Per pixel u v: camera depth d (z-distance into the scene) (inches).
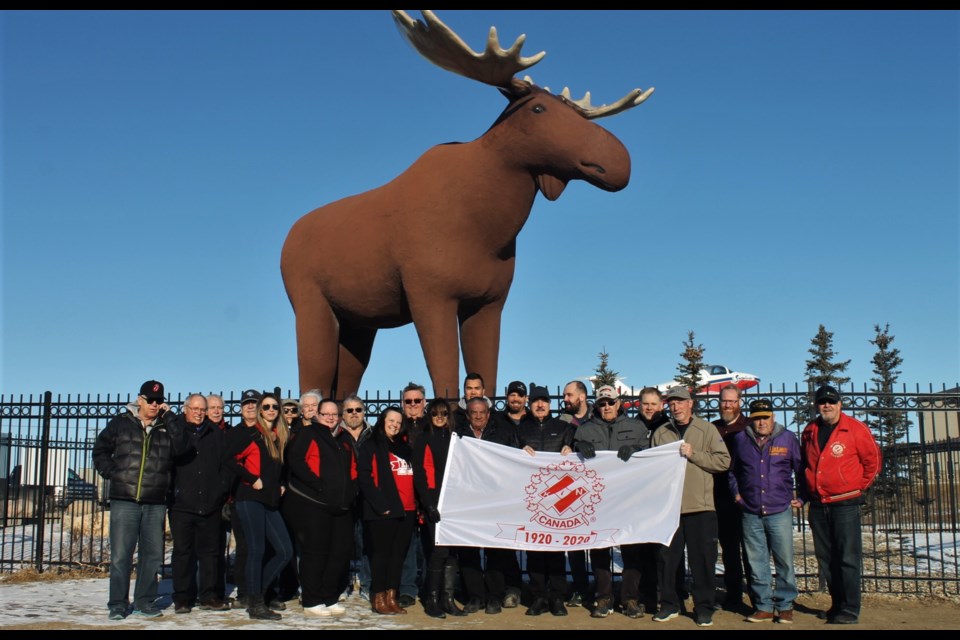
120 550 272.5
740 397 292.4
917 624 275.6
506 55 323.0
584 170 323.6
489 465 287.0
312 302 376.5
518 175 333.7
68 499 600.1
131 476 271.4
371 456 279.1
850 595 273.3
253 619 270.2
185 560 281.7
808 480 281.7
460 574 312.7
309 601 277.4
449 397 333.1
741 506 280.1
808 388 336.8
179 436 277.9
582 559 310.5
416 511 289.6
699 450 275.7
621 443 287.3
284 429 280.1
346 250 360.8
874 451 273.7
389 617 275.6
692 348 1088.2
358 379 404.5
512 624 266.4
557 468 284.7
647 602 294.7
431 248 335.6
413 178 347.9
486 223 336.8
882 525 616.7
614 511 278.4
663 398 303.6
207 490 282.8
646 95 359.6
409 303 343.3
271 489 271.6
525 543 277.6
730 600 297.9
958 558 439.2
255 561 270.5
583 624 267.3
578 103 368.5
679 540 276.2
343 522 283.0
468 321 358.0
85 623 265.0
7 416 404.8
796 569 420.5
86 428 425.7
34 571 392.2
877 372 1093.8
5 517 439.8
